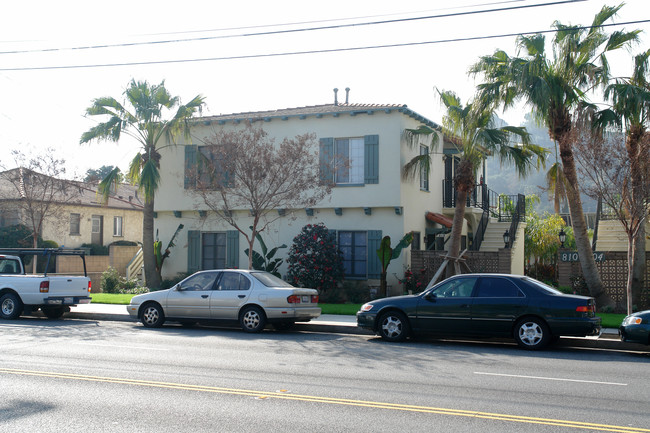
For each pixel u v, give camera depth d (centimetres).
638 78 1666
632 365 1062
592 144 1439
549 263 3231
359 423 652
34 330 1496
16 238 2889
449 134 2011
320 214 2275
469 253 2078
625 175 1384
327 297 2172
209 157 2414
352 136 2209
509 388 838
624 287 1848
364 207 2183
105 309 1920
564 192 1838
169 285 2412
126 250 2917
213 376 906
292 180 1900
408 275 2080
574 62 1695
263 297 1475
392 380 887
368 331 1511
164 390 810
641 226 1758
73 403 740
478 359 1105
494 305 1262
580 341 1318
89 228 3456
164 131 2406
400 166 2148
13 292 1752
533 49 1773
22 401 750
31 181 2408
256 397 771
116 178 2369
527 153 1989
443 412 700
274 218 2347
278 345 1262
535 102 1656
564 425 648
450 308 1295
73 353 1125
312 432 620
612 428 638
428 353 1175
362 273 2228
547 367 1025
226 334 1458
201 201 2383
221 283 1540
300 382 866
